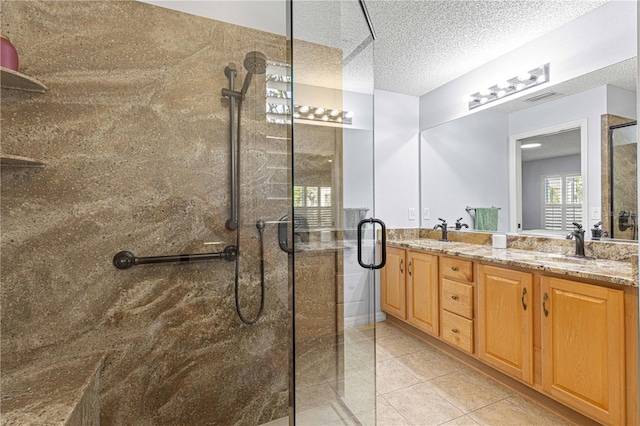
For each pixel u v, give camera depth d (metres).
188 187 1.50
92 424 1.20
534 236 2.41
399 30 2.26
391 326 3.16
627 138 1.92
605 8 2.00
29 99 1.25
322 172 1.37
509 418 1.70
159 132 1.45
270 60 1.66
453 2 1.96
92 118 1.34
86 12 1.33
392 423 1.67
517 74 2.53
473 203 2.97
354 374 1.54
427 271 2.65
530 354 1.79
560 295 1.64
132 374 1.40
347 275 1.53
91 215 1.34
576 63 2.15
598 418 1.47
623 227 1.92
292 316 1.22
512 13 2.07
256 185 1.62
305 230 1.28
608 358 1.43
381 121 3.37
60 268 1.29
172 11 1.48
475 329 2.21
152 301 1.44
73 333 1.31
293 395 1.20
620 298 1.40
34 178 1.26
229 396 1.57
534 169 2.45
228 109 1.58
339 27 1.46
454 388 2.01
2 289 1.22
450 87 3.16
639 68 0.72
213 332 1.55
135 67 1.41
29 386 1.09
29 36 1.25
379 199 3.35
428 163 3.43
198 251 1.52
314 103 1.32
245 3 1.62
